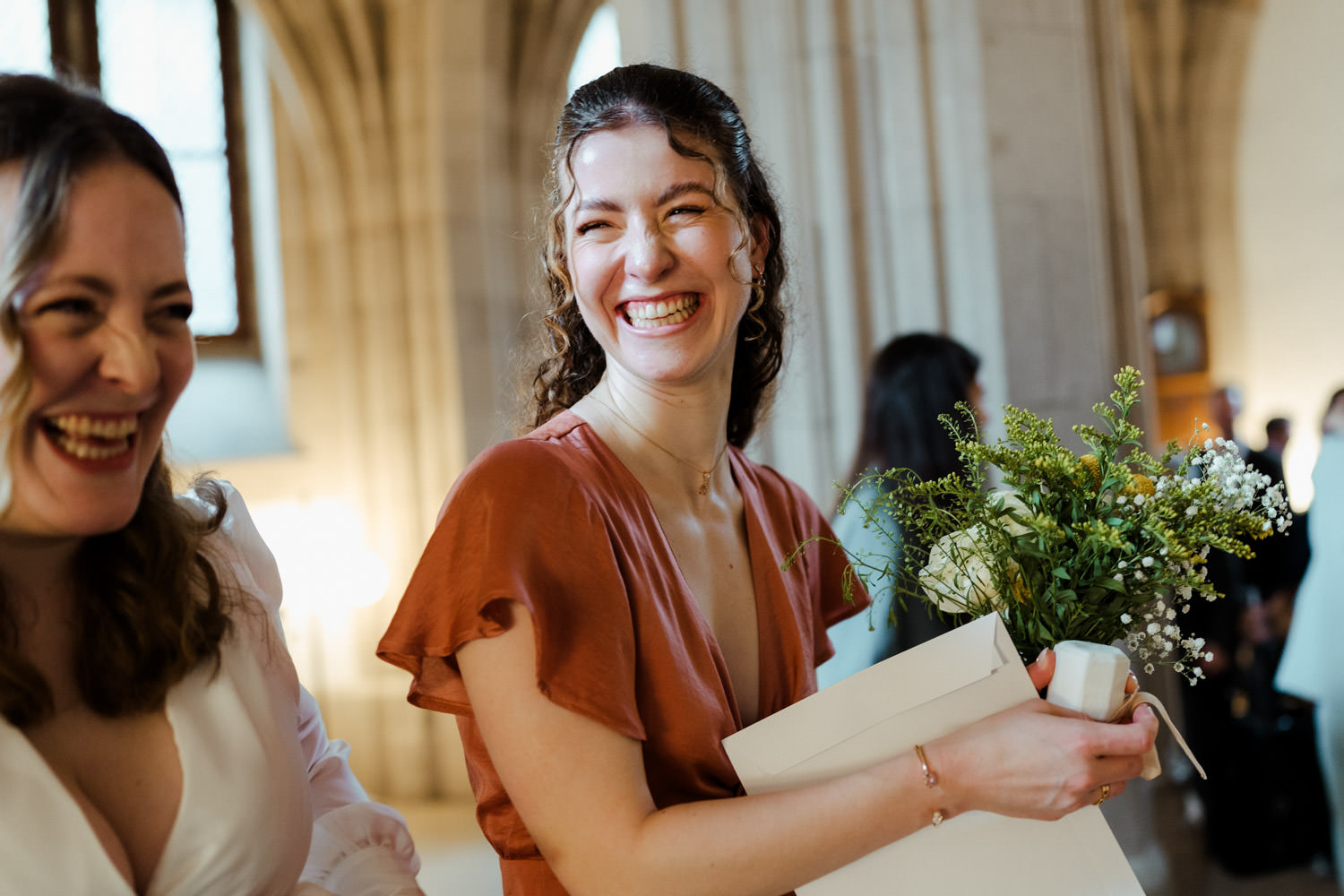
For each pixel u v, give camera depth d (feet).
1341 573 12.21
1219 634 14.64
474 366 22.48
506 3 22.38
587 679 3.77
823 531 5.51
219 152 24.52
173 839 3.37
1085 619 4.32
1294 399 33.27
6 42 23.40
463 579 3.86
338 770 4.74
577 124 4.50
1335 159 32.42
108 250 2.91
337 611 22.22
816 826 3.74
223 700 3.55
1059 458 4.25
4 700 3.08
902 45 11.43
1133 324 12.53
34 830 3.05
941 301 11.44
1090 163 11.80
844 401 11.53
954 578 4.48
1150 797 11.98
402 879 4.37
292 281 23.43
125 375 2.93
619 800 3.74
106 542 3.44
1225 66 33.42
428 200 22.33
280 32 21.77
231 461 22.74
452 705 4.06
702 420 4.73
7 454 2.85
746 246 4.53
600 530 4.03
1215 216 34.06
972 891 3.99
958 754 3.85
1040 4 11.59
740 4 11.62
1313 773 13.82
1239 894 13.07
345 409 23.03
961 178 11.37
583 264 4.48
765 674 4.69
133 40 24.00
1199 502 4.20
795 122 11.54
